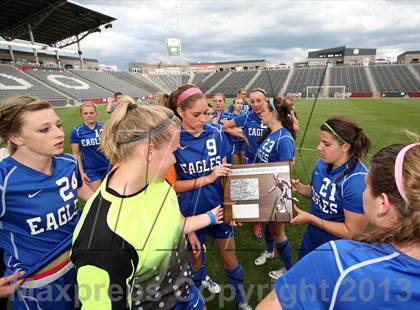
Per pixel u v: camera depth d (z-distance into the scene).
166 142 0.92
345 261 0.72
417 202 0.68
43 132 1.23
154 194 0.96
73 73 32.44
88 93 28.94
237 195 1.46
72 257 0.81
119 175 0.91
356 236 0.82
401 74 30.50
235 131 2.07
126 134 0.86
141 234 0.87
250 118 3.47
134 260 0.86
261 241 3.15
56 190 1.40
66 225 1.46
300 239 3.11
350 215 1.52
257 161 2.73
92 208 0.86
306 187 2.12
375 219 0.82
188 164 1.85
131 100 0.96
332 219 1.74
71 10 26.16
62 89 28.08
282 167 1.43
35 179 1.32
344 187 1.56
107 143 0.90
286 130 2.41
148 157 0.89
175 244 1.04
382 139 6.86
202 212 1.89
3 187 1.24
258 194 1.45
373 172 0.81
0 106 1.22
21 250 1.35
